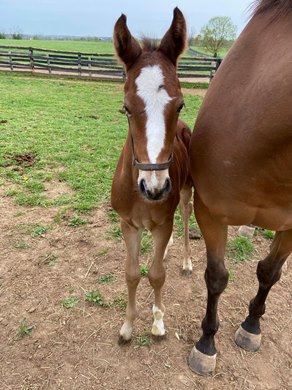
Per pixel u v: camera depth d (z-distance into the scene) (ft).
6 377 7.28
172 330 8.55
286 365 7.77
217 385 7.27
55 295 9.42
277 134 4.85
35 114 28.73
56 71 52.75
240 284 10.14
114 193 7.42
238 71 5.83
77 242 11.67
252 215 6.08
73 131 24.09
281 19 5.47
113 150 20.51
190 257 11.02
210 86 6.70
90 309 9.02
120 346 8.02
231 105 5.72
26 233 12.00
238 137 5.42
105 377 7.34
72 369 7.48
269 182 5.34
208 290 7.36
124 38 6.24
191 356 7.70
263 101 5.03
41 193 14.79
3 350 7.84
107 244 11.60
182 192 9.46
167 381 7.30
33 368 7.47
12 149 19.44
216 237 6.93
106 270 10.41
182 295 9.66
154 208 6.97
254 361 7.83
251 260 11.24
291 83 4.67
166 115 5.74
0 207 13.56
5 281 9.84
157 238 7.67
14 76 48.88
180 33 6.43
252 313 8.15
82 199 14.35
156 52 6.40
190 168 6.79
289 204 5.57
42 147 20.21
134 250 7.72
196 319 8.91
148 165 5.74
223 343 8.25
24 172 16.75
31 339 8.13
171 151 6.12
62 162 18.15
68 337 8.22
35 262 10.64
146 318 8.87
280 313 9.15
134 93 5.80
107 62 55.06
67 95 38.42
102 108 33.17
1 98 33.94
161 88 5.76
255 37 5.79
